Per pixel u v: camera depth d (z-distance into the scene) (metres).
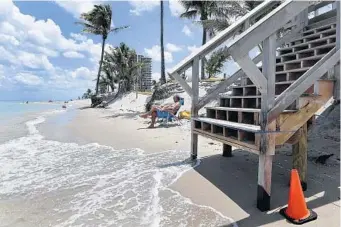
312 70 3.43
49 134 10.66
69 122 15.70
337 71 3.65
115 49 36.34
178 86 16.84
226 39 5.36
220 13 17.92
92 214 3.30
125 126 12.21
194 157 5.77
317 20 6.87
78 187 4.30
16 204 3.67
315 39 6.09
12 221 3.16
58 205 3.60
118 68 36.53
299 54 5.75
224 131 4.26
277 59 6.21
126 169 5.27
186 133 9.35
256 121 4.01
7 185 4.46
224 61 20.69
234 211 3.27
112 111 24.30
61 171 5.26
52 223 3.09
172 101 15.28
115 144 8.02
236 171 4.88
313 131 6.73
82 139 9.19
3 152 7.15
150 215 3.22
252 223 2.95
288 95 3.25
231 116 4.88
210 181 4.39
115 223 3.04
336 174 4.32
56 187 4.32
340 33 3.58
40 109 38.94
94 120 16.38
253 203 3.49
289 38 6.86
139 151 6.93
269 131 3.17
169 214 3.24
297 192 2.98
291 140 3.77
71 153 6.91
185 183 4.34
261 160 3.24
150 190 4.07
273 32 3.00
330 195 3.54
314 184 3.95
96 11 33.50
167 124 11.34
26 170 5.37
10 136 10.23
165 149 7.06
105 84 46.47
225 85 5.86
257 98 4.58
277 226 2.86
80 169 5.37
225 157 5.89
